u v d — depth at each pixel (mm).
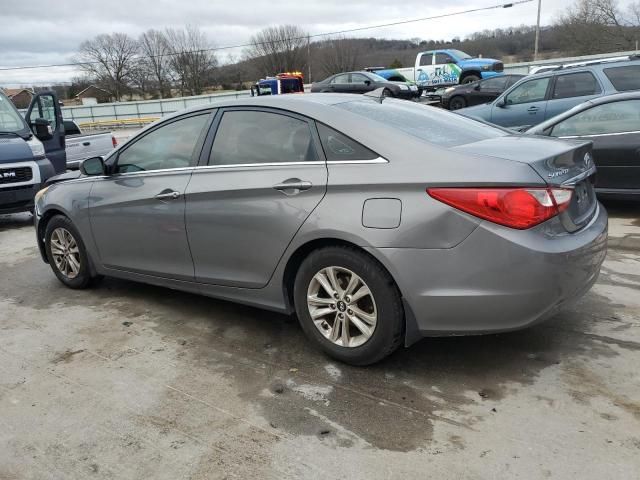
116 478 2510
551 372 3215
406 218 2955
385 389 3133
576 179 3135
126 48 82125
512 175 2828
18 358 3717
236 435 2777
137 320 4277
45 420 2975
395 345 3188
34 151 8211
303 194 3303
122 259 4500
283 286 3543
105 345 3857
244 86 76875
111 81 83375
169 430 2844
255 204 3504
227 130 3818
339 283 3287
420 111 3852
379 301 3109
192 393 3188
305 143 3418
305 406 3008
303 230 3287
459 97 18734
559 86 9742
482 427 2744
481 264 2848
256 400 3088
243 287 3732
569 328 3752
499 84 17797
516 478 2379
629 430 2654
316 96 3771
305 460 2570
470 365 3344
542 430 2691
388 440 2686
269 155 3555
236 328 4055
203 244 3846
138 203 4191
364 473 2465
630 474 2365
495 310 2885
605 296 4293
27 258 6293
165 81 80188
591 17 53938
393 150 3117
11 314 4539
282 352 3643
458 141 3297
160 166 4164
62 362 3633
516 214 2803
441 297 2934
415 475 2434
